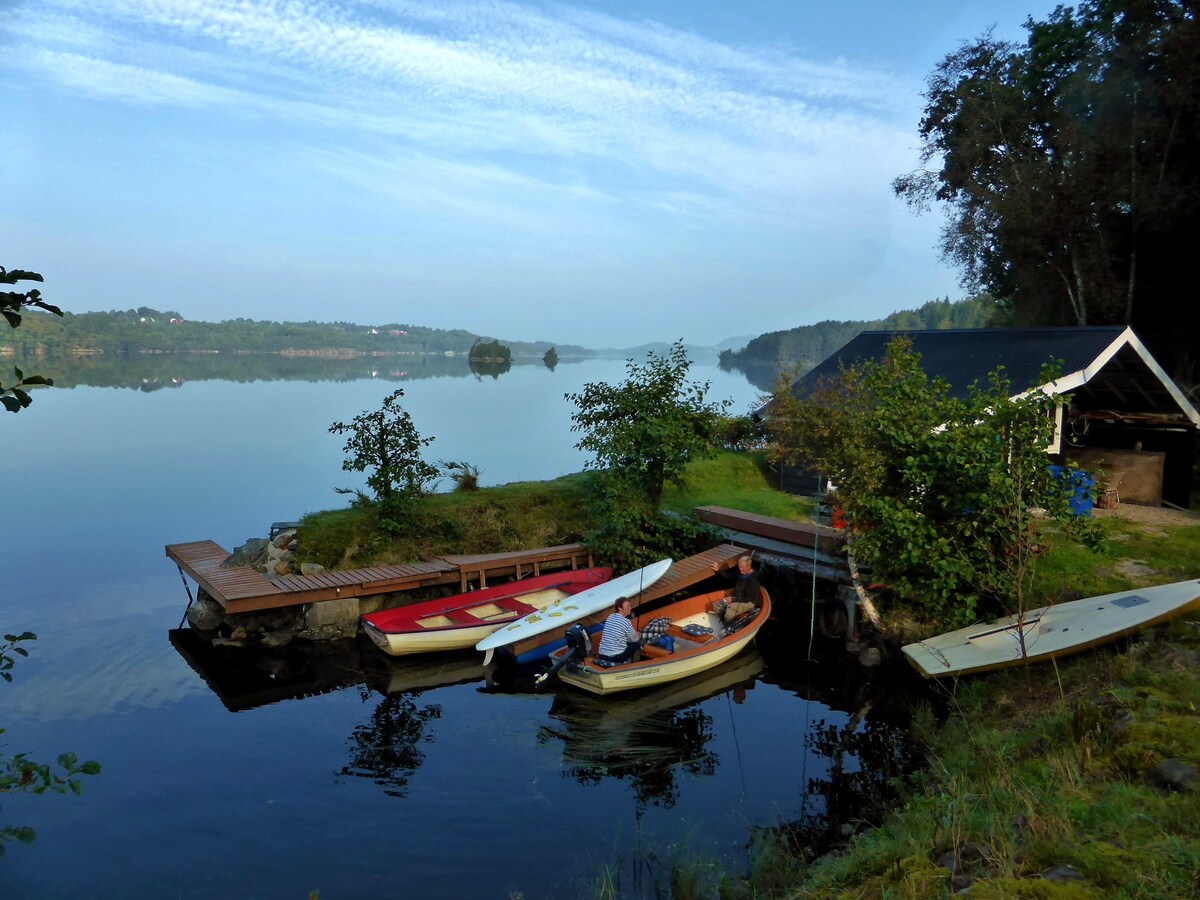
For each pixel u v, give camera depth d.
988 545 11.57
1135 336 16.61
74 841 7.83
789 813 8.42
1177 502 18.00
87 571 17.66
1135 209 22.00
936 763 8.48
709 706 11.45
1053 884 4.84
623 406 16.83
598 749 10.01
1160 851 5.09
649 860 7.54
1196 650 9.14
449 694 11.83
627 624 11.92
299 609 14.09
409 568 14.95
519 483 19.86
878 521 12.21
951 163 27.72
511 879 7.24
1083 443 19.83
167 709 11.06
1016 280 29.73
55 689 11.67
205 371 100.69
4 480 27.61
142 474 29.02
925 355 20.30
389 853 7.66
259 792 8.83
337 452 34.44
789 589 15.09
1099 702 8.27
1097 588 12.24
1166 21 20.84
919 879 5.32
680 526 16.94
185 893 7.04
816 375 22.27
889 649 12.80
